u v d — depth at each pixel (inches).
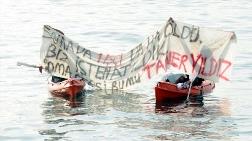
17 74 1642.5
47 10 3294.8
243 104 1331.2
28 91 1454.2
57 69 1451.8
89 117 1232.8
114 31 2479.1
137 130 1149.1
